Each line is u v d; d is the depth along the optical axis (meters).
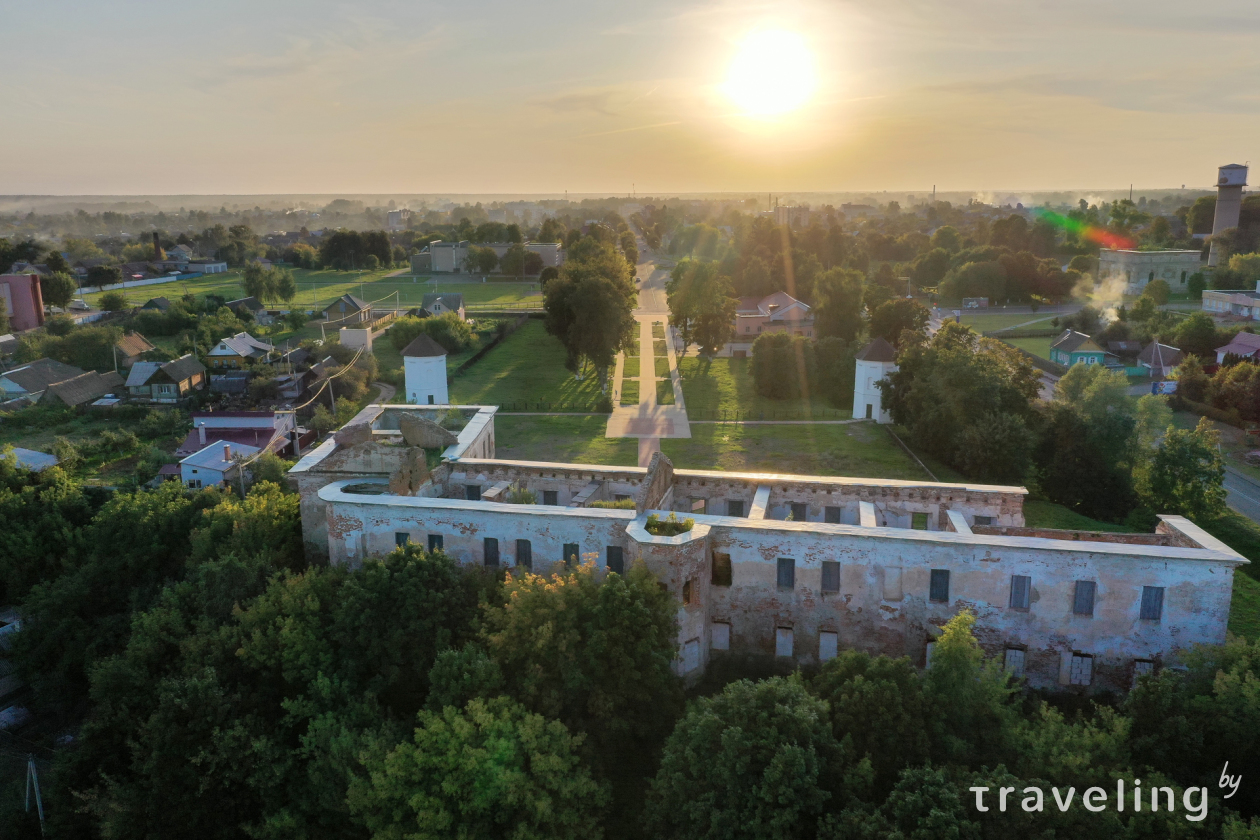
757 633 53.31
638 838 44.28
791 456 108.50
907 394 113.19
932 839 34.03
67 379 140.25
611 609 46.62
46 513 76.00
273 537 62.28
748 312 192.25
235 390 141.62
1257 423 125.69
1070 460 95.38
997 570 48.62
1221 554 45.75
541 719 43.38
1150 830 34.59
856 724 40.78
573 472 61.97
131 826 46.50
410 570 50.81
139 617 57.16
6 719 62.88
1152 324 173.62
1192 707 40.03
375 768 41.91
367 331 165.50
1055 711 41.97
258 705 49.91
